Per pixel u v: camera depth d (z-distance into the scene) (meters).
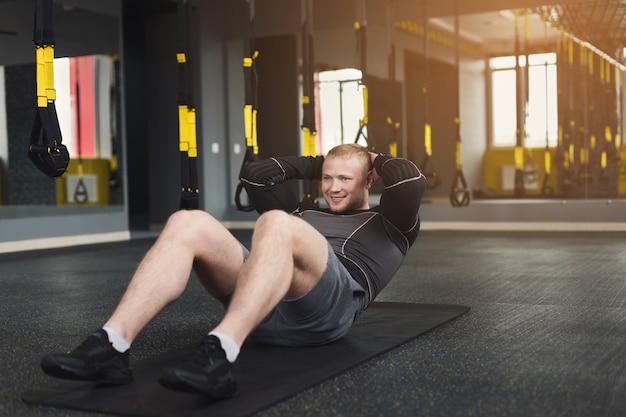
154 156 9.02
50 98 2.30
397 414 1.58
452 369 1.97
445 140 12.43
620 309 2.95
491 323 2.65
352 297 2.05
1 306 3.32
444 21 10.57
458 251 5.71
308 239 1.78
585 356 2.12
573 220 7.98
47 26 2.29
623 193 8.38
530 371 1.94
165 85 8.95
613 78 8.48
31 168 7.94
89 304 3.35
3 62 7.48
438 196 12.46
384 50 9.87
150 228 9.05
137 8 8.73
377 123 9.70
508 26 10.66
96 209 7.52
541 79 9.87
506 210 8.22
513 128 12.13
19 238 6.66
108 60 7.79
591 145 8.59
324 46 9.02
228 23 9.18
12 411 1.65
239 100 9.28
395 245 2.21
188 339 2.47
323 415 1.58
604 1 8.00
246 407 1.59
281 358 2.03
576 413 1.57
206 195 8.95
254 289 1.62
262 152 9.16
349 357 2.04
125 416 1.57
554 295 3.36
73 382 1.87
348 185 2.19
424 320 2.63
